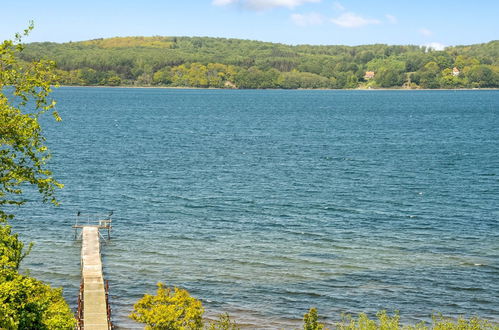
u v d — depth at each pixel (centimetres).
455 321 4303
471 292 4797
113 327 4194
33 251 5675
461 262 5428
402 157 11775
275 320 4334
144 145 13312
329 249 5794
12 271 2741
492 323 4275
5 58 2859
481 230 6431
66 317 3008
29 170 3023
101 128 17062
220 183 8925
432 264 5375
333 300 4656
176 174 9619
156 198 7869
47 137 14250
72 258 5538
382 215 7069
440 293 4778
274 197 8012
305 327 3541
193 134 15988
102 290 4538
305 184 8919
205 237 6166
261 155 11950
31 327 2688
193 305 3600
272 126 18725
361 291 4812
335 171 10094
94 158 11100
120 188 8444
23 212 6988
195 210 7262
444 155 12062
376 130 17538
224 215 7044
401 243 5978
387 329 3544
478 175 9725
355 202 7738
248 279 5047
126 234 6241
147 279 5034
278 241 6041
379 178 9444
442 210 7312
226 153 12188
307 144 13912
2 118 2830
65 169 9800
